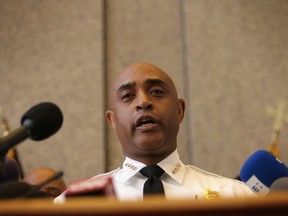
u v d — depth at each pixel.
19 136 1.29
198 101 4.18
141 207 0.83
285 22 4.44
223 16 4.41
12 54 4.32
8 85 4.25
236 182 2.13
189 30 4.36
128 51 4.39
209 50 4.32
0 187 1.18
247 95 4.23
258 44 4.37
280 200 0.83
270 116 4.20
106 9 4.48
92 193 1.11
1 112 4.09
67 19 4.40
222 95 4.21
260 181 1.54
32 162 4.07
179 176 2.07
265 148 4.11
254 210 0.85
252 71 4.30
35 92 4.23
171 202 0.84
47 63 4.30
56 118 1.36
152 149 2.04
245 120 4.18
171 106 2.11
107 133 4.18
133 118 2.05
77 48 4.33
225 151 4.09
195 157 4.05
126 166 2.10
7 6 4.43
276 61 4.34
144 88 2.12
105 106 4.23
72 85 4.23
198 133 4.10
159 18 4.45
